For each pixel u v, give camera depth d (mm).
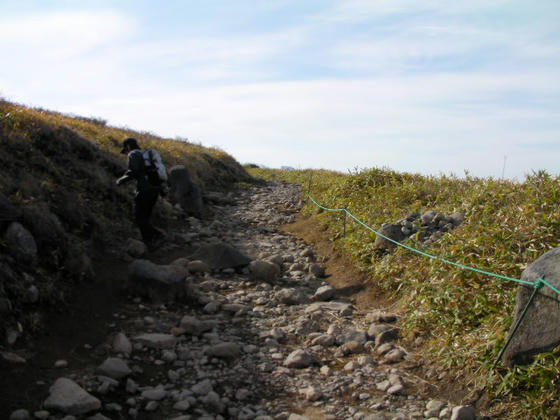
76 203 7492
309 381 4566
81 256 6277
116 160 10586
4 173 6633
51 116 11766
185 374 4555
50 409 3627
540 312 3965
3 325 4473
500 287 5094
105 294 6023
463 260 5773
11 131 7949
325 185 14953
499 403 4004
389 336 5457
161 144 15680
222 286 7086
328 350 5320
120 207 8945
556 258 4074
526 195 7047
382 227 7738
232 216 12141
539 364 3857
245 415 3902
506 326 4445
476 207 7582
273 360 4965
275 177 22500
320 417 3949
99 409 3766
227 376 4559
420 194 10102
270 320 6074
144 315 5711
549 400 3740
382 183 11875
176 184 11508
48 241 6004
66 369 4293
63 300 5430
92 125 14031
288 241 10023
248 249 9312
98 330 5172
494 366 4207
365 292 7020
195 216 11438
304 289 7293
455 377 4453
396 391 4340
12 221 5652
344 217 9688
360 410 4070
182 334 5316
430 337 5223
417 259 6645
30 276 5293
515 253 5574
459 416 3814
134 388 4160
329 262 8555
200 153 17562
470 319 5031
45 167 7797
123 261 7285
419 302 5844
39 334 4723
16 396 3715
